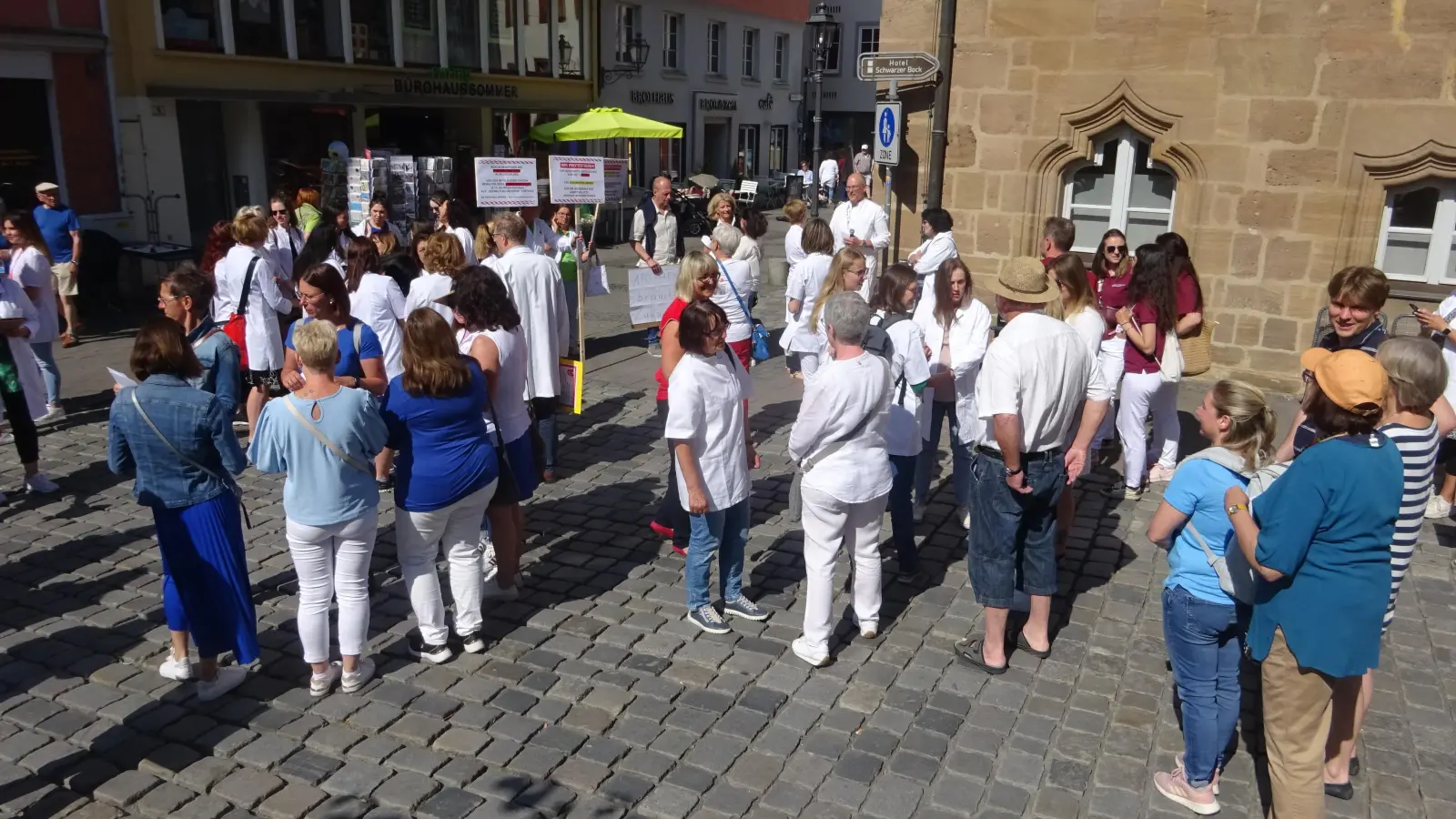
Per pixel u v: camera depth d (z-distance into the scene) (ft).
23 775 13.73
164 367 14.56
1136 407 23.17
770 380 34.27
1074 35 32.94
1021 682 16.15
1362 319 16.39
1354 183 30.27
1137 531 22.08
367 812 13.01
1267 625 11.59
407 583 16.16
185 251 47.16
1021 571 16.76
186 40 53.78
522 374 18.76
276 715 15.02
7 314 22.74
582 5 85.61
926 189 36.09
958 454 21.52
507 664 16.48
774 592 19.15
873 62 34.65
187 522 14.73
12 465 25.52
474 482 15.78
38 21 45.80
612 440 28.09
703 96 104.47
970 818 13.02
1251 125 31.19
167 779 13.66
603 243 74.54
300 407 14.46
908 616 18.25
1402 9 28.76
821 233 25.45
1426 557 21.01
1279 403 31.32
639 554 20.72
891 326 18.40
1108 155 33.99
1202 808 13.05
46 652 16.75
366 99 62.90
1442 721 15.29
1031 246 35.01
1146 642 17.42
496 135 79.00
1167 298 22.66
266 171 59.72
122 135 49.75
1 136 45.39
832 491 15.74
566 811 13.05
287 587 18.97
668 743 14.44
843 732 14.78
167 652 16.84
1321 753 11.69
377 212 36.45
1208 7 31.04
